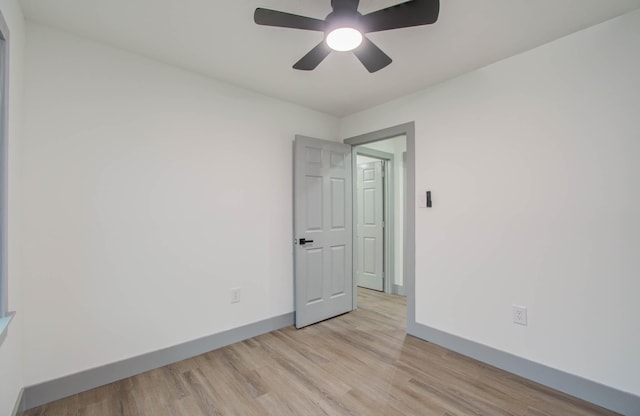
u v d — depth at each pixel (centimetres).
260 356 246
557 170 203
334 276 338
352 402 187
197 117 251
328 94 293
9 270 156
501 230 229
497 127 231
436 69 243
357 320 329
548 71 207
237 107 275
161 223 231
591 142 190
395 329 303
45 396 184
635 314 175
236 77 258
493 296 232
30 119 182
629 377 176
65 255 193
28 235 181
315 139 320
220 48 214
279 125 306
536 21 183
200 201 251
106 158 208
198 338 249
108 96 209
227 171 268
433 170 271
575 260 195
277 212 304
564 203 200
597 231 187
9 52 148
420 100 282
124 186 215
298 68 195
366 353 251
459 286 253
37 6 170
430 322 272
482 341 238
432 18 146
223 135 266
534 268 212
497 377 215
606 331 184
